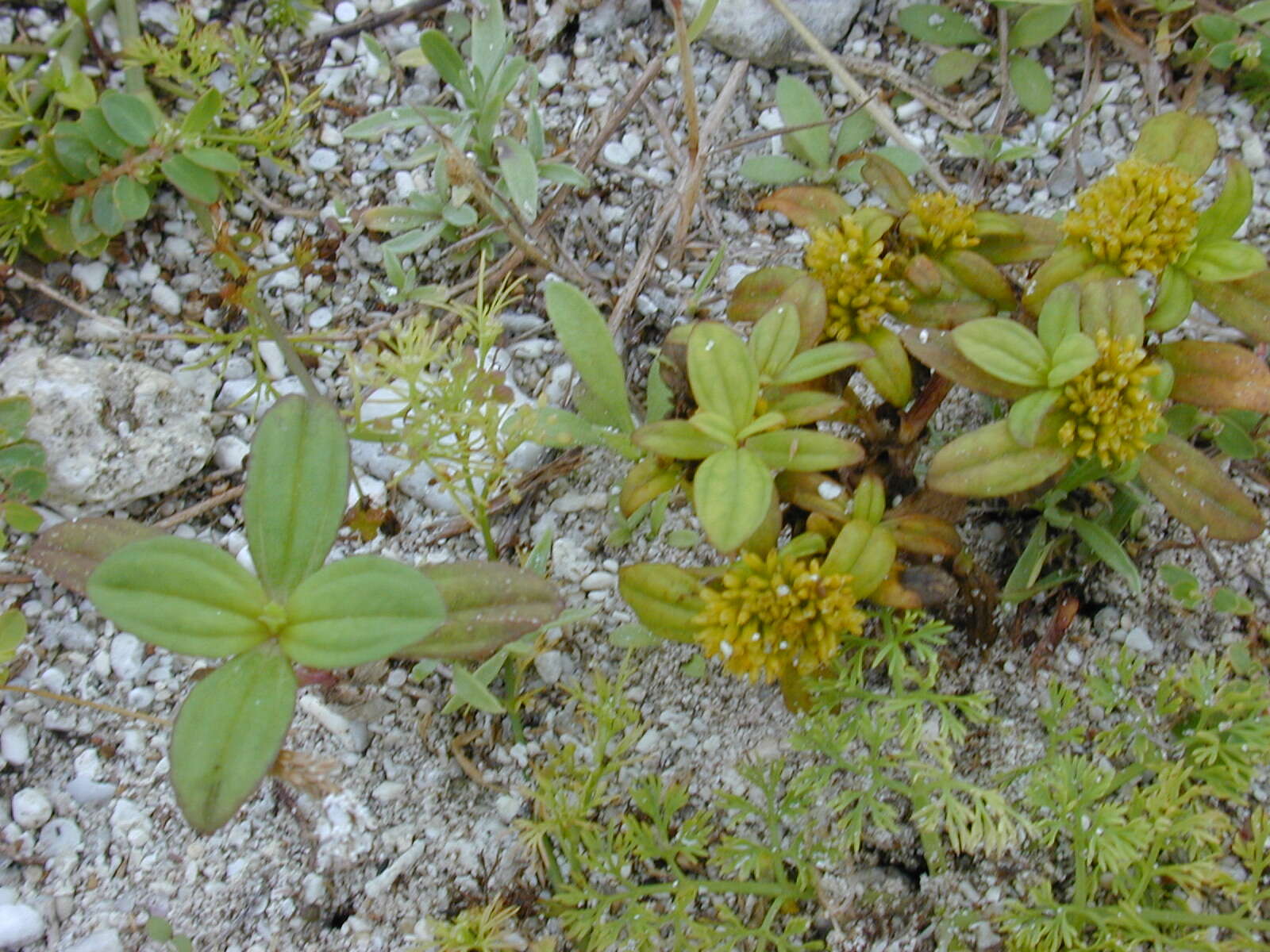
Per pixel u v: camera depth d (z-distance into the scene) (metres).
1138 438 0.20
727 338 0.20
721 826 0.23
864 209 0.22
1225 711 0.23
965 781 0.22
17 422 0.23
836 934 0.22
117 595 0.18
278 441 0.20
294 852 0.23
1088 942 0.22
